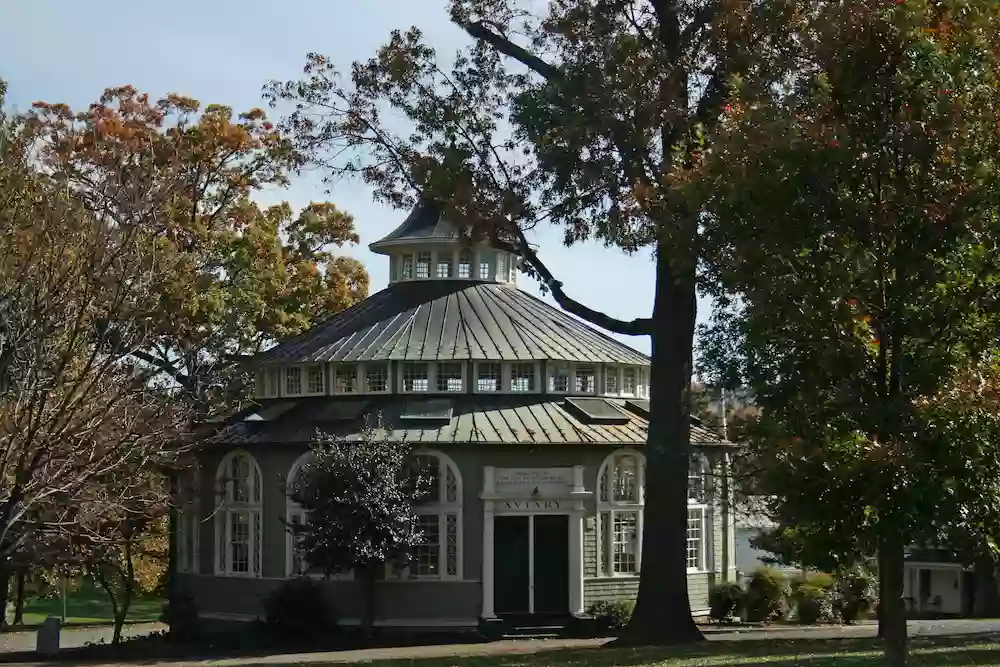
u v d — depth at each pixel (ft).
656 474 96.68
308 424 119.55
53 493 74.49
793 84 57.98
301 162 98.94
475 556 115.03
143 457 85.51
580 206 91.91
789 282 52.03
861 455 49.55
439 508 115.24
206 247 126.31
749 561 167.32
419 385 123.03
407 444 112.47
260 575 119.44
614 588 118.62
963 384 48.62
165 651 109.19
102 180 94.02
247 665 89.81
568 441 116.06
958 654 74.08
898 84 50.19
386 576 115.03
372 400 122.62
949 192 49.67
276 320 147.43
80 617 181.57
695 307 97.91
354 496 106.93
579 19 90.12
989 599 161.89
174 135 140.67
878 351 53.93
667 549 95.96
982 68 51.24
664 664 73.00
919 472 48.55
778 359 54.65
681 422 96.94
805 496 50.70
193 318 116.88
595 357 126.93
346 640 111.45
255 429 121.60
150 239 82.07
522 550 116.88
